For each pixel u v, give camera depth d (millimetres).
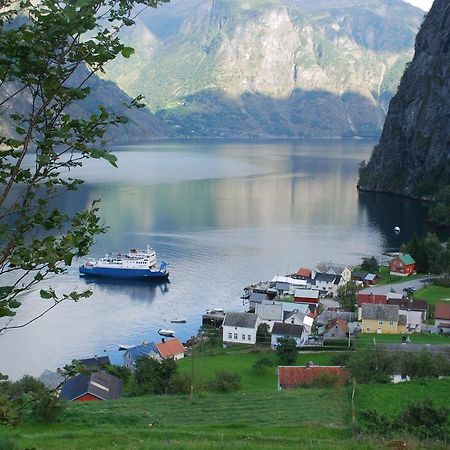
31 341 87375
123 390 62438
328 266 125500
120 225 169750
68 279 122000
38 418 38812
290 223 181500
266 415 44688
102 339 89750
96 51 11281
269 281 120438
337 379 58312
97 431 35531
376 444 30734
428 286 116750
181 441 31875
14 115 11812
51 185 12961
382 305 89500
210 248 148000
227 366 74500
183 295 113312
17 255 12062
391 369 56812
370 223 186250
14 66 11273
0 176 12117
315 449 29141
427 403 39438
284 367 62000
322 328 91500
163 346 81062
